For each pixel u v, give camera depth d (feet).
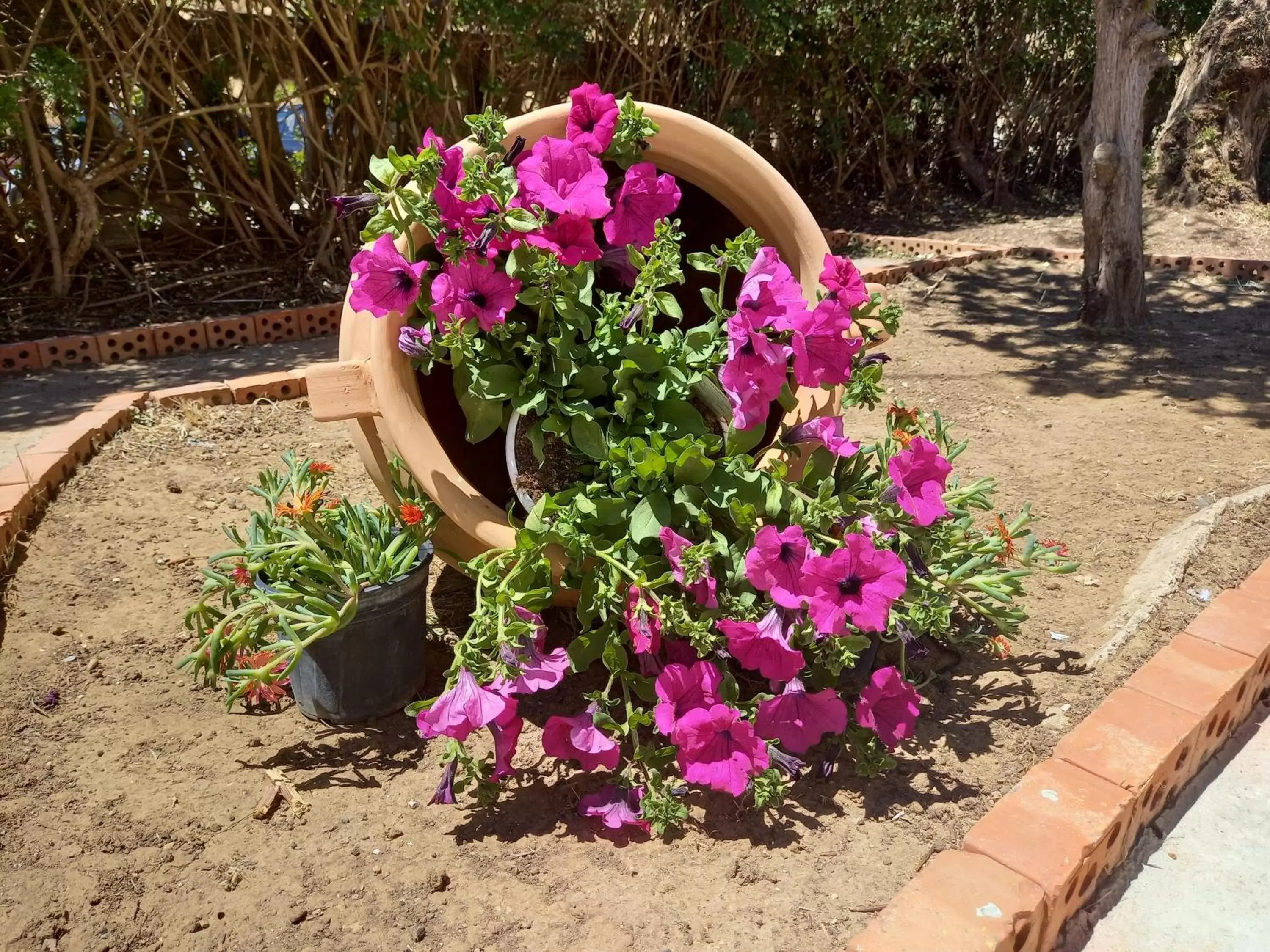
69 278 22.07
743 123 30.63
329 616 7.73
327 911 6.49
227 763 7.95
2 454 14.26
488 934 6.32
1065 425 15.72
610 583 7.52
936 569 8.93
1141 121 20.44
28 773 7.69
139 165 22.40
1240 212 30.94
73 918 6.37
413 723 8.54
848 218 35.32
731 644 7.18
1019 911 6.19
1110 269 21.12
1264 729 9.32
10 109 18.44
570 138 8.46
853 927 6.39
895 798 7.62
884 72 35.01
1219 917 7.13
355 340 8.34
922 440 7.70
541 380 8.07
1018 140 37.60
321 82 24.40
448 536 8.69
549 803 7.57
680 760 6.97
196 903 6.53
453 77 24.70
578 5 25.23
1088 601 10.53
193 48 23.30
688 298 10.64
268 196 24.16
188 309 22.00
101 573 10.77
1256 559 11.25
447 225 7.68
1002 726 8.50
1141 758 7.65
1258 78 30.42
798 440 7.92
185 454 14.20
